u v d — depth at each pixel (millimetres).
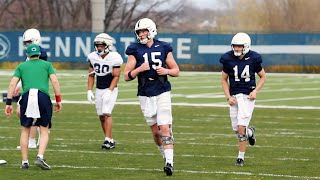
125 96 89062
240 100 42062
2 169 40125
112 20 194250
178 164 42406
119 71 49312
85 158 44406
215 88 101625
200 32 140250
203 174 39094
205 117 68000
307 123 64125
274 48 136625
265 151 47750
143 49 39438
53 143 50750
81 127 59938
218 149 48531
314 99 86938
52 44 140625
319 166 42062
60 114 69062
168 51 39656
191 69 138625
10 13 192750
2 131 56656
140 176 38438
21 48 140000
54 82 40281
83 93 92312
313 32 136000
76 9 191875
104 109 48625
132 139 53250
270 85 107875
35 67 40125
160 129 39062
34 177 37938
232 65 42094
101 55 49375
